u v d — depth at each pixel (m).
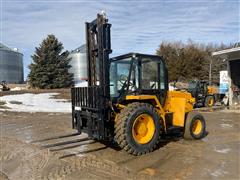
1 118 14.92
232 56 17.92
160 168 5.98
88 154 7.21
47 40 36.12
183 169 5.87
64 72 36.16
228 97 18.80
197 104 18.89
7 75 52.66
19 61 55.56
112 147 7.81
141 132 7.10
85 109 7.71
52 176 5.74
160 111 7.80
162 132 7.99
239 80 18.56
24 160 6.98
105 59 7.05
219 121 12.15
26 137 9.78
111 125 7.19
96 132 7.15
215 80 41.16
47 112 16.97
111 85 7.72
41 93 28.62
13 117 15.19
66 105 20.98
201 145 7.84
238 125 11.07
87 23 7.95
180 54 45.44
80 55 41.59
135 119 6.92
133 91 7.46
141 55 7.51
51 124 12.51
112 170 5.94
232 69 18.70
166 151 7.28
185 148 7.54
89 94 7.32
